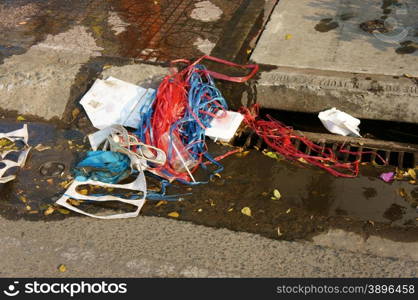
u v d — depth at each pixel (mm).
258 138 4410
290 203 3709
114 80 4680
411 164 4086
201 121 4301
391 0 5438
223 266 3266
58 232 3561
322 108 4453
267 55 4805
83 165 4039
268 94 4504
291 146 4254
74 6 5934
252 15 5453
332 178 3920
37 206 3773
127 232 3529
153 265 3301
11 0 6141
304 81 4414
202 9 5672
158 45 5129
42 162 4145
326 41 4914
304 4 5500
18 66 4953
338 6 5422
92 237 3508
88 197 3787
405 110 4246
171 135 4039
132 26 5473
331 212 3625
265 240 3422
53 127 4516
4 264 3375
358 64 4574
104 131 4219
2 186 3951
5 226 3635
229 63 4754
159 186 3881
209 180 3922
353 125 4316
